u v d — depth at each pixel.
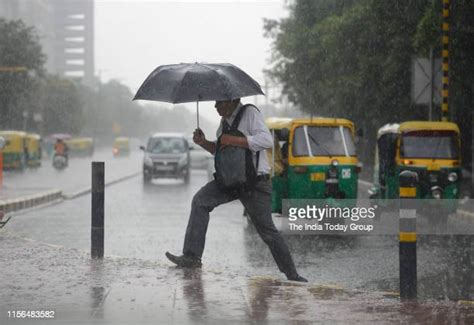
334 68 38.34
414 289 8.98
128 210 24.12
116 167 62.56
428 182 20.69
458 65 28.97
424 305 8.60
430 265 13.34
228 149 10.01
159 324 7.56
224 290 9.24
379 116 39.25
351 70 36.94
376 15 30.23
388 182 21.34
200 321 7.70
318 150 19.61
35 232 18.14
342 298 8.91
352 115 40.69
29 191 29.58
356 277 12.23
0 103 73.12
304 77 43.50
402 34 30.78
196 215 10.53
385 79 34.50
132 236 17.50
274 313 8.08
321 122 19.98
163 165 41.81
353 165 19.58
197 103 10.27
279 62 48.19
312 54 41.47
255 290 9.27
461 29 26.84
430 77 27.16
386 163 21.45
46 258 11.58
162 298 8.76
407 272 8.99
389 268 13.12
